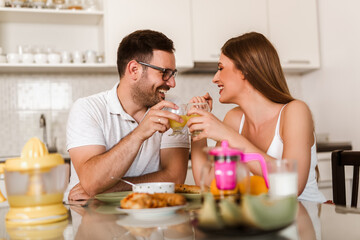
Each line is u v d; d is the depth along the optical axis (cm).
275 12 321
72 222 85
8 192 84
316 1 340
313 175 149
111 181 138
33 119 304
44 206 85
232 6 312
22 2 277
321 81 338
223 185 69
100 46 307
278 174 77
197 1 305
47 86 308
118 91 175
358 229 72
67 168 98
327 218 82
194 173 155
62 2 285
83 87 314
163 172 161
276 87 150
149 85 167
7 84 300
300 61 326
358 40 289
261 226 62
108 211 97
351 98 300
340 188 142
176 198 91
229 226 63
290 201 64
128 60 167
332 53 322
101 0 306
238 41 152
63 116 309
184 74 336
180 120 132
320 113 342
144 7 292
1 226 83
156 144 171
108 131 165
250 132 162
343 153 143
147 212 84
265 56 147
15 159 83
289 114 140
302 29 327
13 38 300
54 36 309
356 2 290
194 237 68
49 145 305
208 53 306
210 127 124
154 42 165
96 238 70
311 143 138
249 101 154
